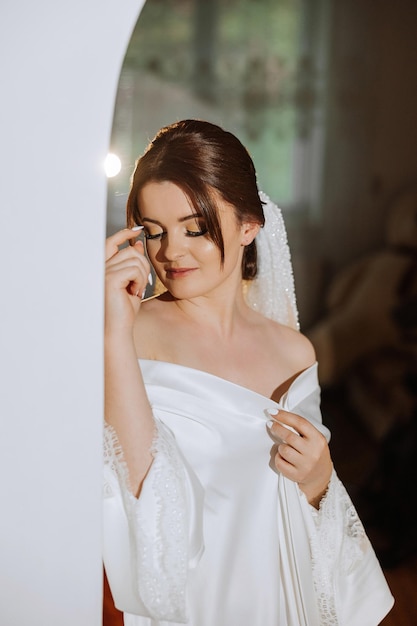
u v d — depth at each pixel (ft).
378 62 18.07
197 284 3.72
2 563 2.78
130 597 3.45
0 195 2.65
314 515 3.90
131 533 3.40
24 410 2.73
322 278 18.10
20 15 2.62
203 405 3.72
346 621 4.09
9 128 2.63
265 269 4.58
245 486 3.68
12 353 2.71
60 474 2.75
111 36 2.63
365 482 10.80
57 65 2.63
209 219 3.58
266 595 3.64
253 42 17.93
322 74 18.11
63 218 2.67
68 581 2.79
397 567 9.12
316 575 3.87
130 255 3.37
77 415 2.73
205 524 3.58
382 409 13.75
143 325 3.92
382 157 18.39
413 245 16.61
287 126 18.28
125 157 17.89
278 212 4.54
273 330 4.38
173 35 17.72
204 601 3.58
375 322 16.06
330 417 14.23
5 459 2.74
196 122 3.77
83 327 2.71
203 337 4.02
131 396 3.34
